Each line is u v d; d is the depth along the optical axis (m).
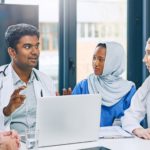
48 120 1.85
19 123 2.34
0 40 2.75
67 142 1.94
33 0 3.28
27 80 2.47
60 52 3.45
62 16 3.39
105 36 3.58
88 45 3.50
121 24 3.62
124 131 2.32
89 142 2.02
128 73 3.62
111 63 2.87
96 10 3.51
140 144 2.00
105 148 1.89
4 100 2.36
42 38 3.37
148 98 2.47
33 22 2.89
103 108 2.81
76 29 3.43
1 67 2.48
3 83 2.40
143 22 3.56
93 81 2.91
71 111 1.91
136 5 3.57
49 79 2.56
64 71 3.46
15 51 2.44
